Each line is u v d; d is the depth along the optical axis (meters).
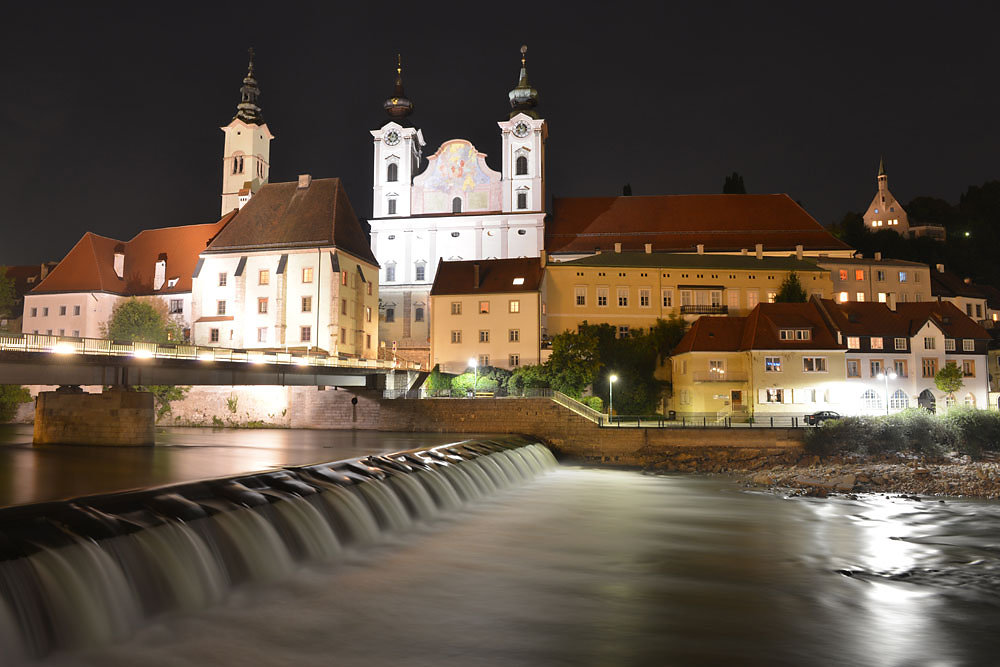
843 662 15.08
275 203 84.88
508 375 69.25
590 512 33.06
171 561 16.52
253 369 50.72
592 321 81.12
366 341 85.19
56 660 13.29
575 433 56.88
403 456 32.53
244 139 111.06
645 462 54.09
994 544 27.05
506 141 98.88
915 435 51.28
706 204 101.62
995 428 52.06
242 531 19.11
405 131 101.19
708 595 19.94
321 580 19.75
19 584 13.13
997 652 15.79
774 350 67.38
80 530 15.48
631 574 22.11
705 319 72.69
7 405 67.50
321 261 78.56
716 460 52.19
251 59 116.06
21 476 25.44
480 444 42.66
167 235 91.94
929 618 18.11
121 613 14.80
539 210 96.88
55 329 87.06
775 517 32.59
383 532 25.23
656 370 76.75
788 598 19.73
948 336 72.25
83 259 89.12
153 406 42.75
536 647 15.62
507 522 29.78
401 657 14.75
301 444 44.56
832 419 53.81
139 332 69.75
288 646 14.98
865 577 22.11
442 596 19.08
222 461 31.91
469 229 97.56
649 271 82.38
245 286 80.44
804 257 94.31
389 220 98.75
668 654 15.37
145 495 18.41
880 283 94.50
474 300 75.50
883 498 38.25
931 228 154.88
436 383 70.50
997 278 145.75
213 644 14.79
